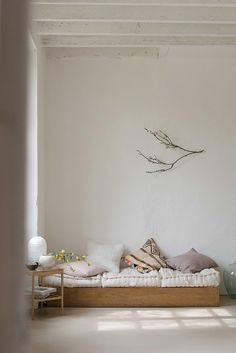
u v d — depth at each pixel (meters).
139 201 8.00
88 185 7.98
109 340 5.40
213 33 6.91
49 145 7.96
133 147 8.02
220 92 8.03
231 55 7.98
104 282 7.12
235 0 5.71
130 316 6.59
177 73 8.03
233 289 7.68
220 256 7.98
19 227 0.67
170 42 7.42
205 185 8.02
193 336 5.57
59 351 4.96
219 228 8.00
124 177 8.01
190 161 8.02
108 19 6.12
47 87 7.97
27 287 0.72
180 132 8.02
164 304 7.15
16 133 0.68
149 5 5.85
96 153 8.01
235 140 8.03
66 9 6.11
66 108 7.99
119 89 8.05
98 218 7.97
